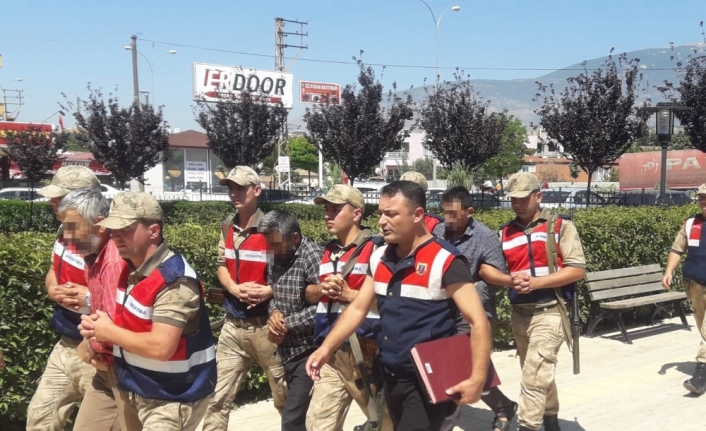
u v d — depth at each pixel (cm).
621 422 543
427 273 309
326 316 410
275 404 468
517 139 4466
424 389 304
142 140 2486
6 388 461
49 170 2620
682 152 3559
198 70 3616
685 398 598
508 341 779
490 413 571
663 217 934
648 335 850
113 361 337
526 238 477
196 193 3512
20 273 452
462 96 2103
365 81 2220
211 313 556
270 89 3841
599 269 842
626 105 1841
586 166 1936
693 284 641
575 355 487
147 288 306
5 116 4794
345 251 419
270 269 436
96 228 343
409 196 312
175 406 319
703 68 2020
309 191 2761
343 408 408
